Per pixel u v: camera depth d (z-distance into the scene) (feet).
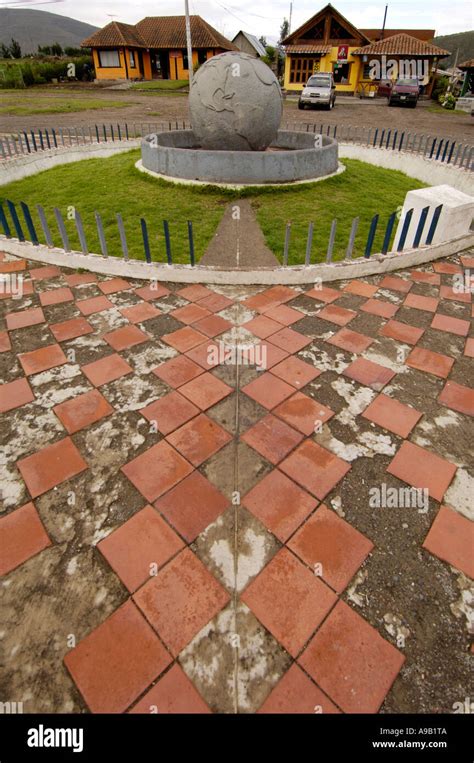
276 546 7.16
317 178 24.90
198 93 23.18
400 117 66.49
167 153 23.57
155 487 8.11
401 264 17.11
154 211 21.47
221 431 9.39
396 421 9.75
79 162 33.63
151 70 125.08
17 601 6.40
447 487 8.22
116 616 6.25
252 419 9.73
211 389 10.64
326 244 18.99
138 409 9.96
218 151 22.77
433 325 13.50
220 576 6.74
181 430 9.38
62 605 6.37
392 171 34.24
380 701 5.49
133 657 5.84
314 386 10.79
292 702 5.47
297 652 5.90
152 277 16.03
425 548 7.18
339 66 98.32
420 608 6.40
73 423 9.54
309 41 98.58
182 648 5.93
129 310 14.10
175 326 13.24
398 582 6.70
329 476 8.38
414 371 11.43
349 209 22.41
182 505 7.78
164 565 6.87
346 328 13.25
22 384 10.73
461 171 29.04
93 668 5.74
